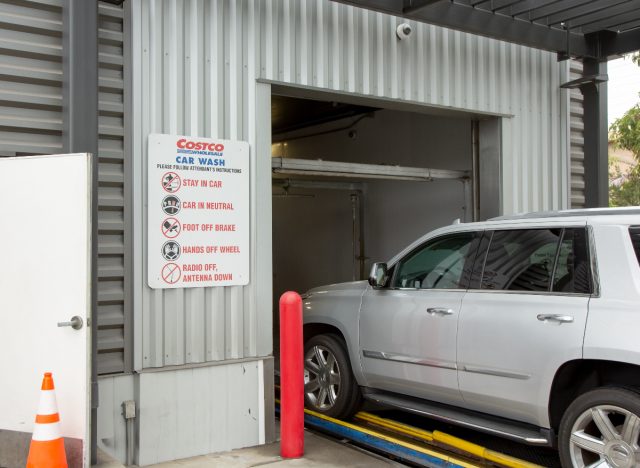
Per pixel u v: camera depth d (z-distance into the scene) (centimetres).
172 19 561
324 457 552
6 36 491
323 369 654
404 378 570
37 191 457
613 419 444
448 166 966
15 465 457
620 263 443
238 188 590
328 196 1248
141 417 535
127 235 536
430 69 732
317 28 647
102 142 532
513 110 807
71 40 463
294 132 1366
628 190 2027
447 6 670
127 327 536
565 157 860
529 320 476
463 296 527
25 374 457
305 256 1327
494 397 498
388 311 586
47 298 453
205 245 570
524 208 818
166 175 552
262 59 610
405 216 1054
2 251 464
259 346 598
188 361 561
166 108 556
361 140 1168
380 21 694
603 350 429
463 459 517
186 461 545
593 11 697
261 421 596
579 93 884
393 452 538
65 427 446
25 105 497
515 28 731
